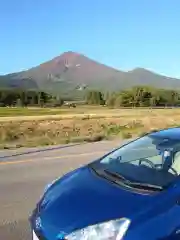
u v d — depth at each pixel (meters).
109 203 3.38
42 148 13.45
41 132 31.08
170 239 3.10
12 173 8.81
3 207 6.20
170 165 4.09
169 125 32.62
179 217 3.21
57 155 11.60
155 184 3.67
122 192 3.57
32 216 3.90
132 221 3.14
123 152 4.80
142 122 38.12
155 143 4.72
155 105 165.50
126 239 3.06
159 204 3.28
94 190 3.71
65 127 36.19
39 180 8.11
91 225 3.17
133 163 4.37
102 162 4.67
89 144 14.79
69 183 4.07
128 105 167.12
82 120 45.84
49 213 3.50
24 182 7.92
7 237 4.91
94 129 32.62
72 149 13.10
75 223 3.24
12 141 19.73
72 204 3.51
